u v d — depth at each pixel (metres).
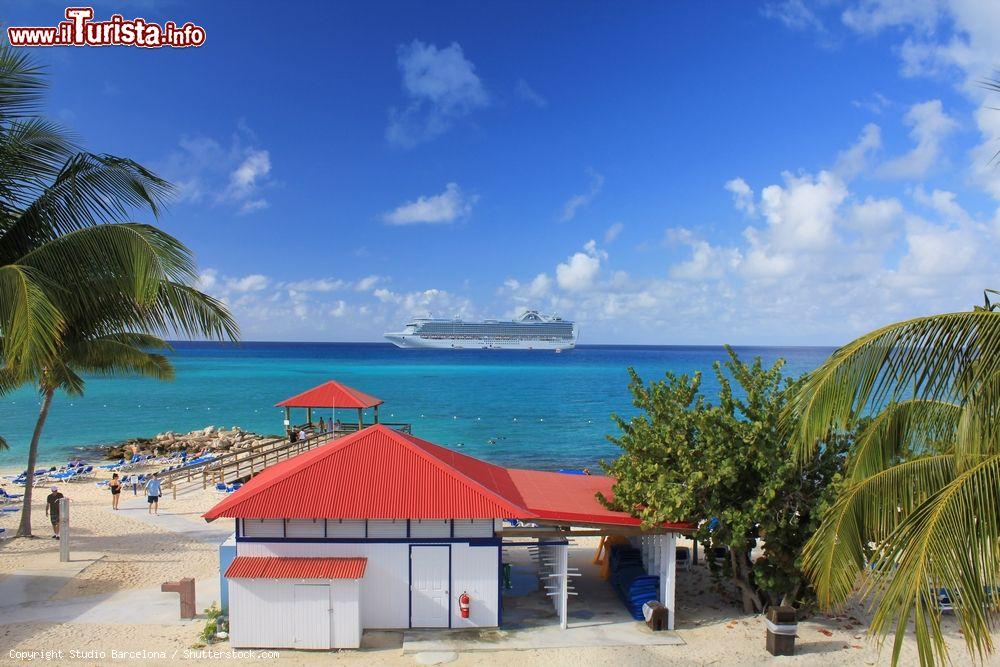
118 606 15.34
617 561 16.97
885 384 7.74
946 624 14.72
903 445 9.34
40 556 19.23
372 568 14.00
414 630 13.99
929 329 7.63
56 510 21.92
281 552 13.87
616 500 15.31
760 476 14.01
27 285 11.53
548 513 14.20
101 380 101.81
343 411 65.38
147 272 12.66
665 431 14.81
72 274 13.59
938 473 8.40
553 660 12.73
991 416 7.52
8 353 12.12
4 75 13.45
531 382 98.38
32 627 13.96
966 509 6.96
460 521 14.16
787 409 8.79
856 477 9.59
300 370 129.12
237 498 13.96
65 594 16.12
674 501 13.61
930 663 6.66
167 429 56.22
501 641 13.54
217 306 15.22
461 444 46.34
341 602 13.12
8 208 14.38
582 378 106.88
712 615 15.45
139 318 15.33
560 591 14.55
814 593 14.90
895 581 7.05
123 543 20.86
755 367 15.12
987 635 6.74
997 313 7.40
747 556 15.65
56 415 64.50
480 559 14.16
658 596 15.12
